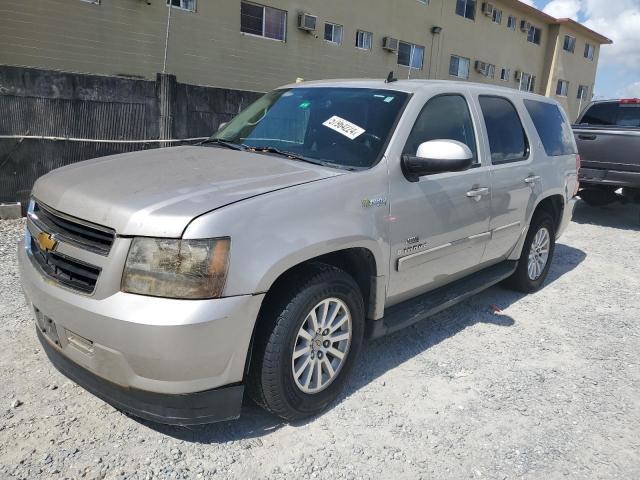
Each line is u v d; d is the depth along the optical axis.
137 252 2.35
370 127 3.46
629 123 9.03
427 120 3.65
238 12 14.32
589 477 2.66
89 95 7.41
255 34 14.95
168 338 2.29
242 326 2.46
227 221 2.42
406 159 3.30
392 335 4.15
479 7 23.61
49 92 7.10
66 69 11.44
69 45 11.37
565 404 3.29
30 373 3.21
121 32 12.10
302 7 15.95
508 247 4.65
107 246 2.45
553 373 3.68
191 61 13.56
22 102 6.95
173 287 2.33
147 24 12.51
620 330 4.50
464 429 2.98
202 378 2.44
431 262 3.64
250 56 14.91
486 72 25.19
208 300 2.36
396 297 3.50
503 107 4.61
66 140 7.32
